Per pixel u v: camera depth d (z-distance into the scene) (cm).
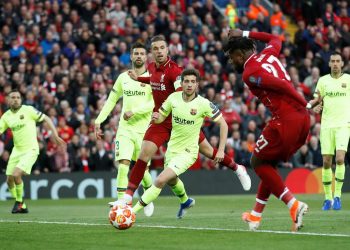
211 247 2009
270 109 2305
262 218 2880
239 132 5375
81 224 2670
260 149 2306
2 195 4912
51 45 5794
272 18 6625
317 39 6372
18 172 3603
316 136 5453
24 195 4956
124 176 3216
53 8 5988
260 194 2372
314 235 2223
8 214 3466
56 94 5422
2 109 5266
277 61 2311
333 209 3488
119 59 5806
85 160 5141
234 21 6638
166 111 2678
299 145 2333
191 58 5919
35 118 3738
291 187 5328
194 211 3459
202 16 6481
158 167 5194
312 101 3578
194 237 2214
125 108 3244
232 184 5288
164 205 3969
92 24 5975
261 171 2325
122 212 2422
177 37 5922
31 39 5712
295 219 2294
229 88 5612
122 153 3212
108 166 5172
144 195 2633
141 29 6091
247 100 5684
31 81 5475
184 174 5209
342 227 2495
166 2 6444
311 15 6738
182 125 2655
